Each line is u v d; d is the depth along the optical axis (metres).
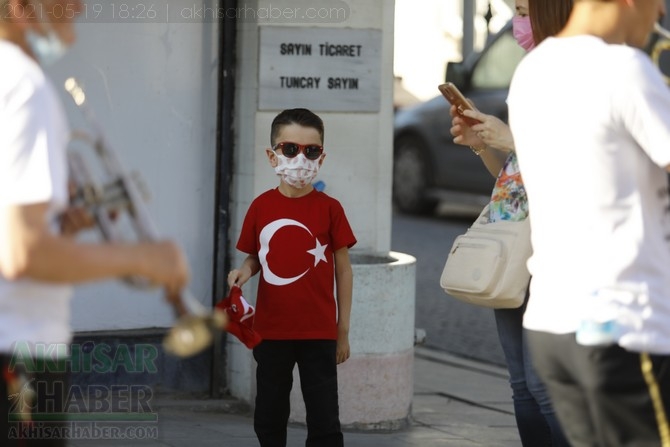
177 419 13.00
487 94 29.64
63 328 5.96
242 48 13.34
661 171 6.72
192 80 13.50
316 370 10.46
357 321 12.93
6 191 5.37
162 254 5.51
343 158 13.58
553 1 7.57
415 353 18.47
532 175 6.93
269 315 10.46
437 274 24.94
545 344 6.85
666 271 6.67
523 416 9.94
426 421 13.90
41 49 5.96
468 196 31.47
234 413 13.48
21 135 5.42
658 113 6.51
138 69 13.26
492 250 9.51
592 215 6.61
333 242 10.62
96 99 13.09
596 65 6.67
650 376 6.59
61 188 5.47
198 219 13.66
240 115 13.44
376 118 13.70
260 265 10.64
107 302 13.41
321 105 13.40
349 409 13.04
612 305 6.56
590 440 6.96
